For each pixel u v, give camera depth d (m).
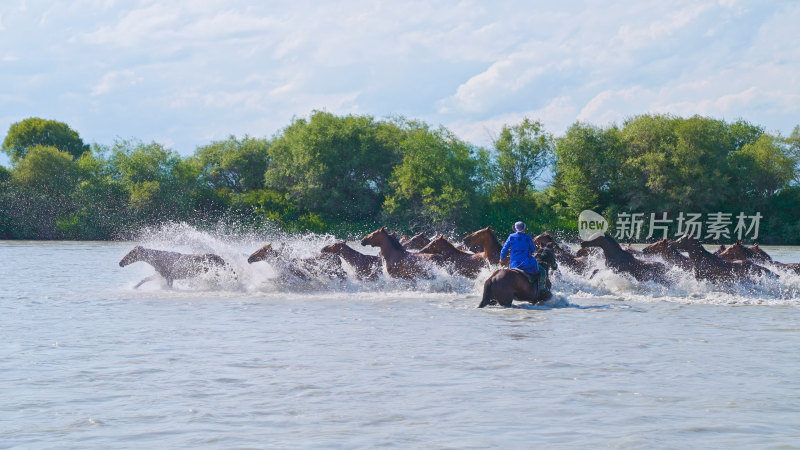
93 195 62.25
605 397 7.64
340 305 15.73
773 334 11.86
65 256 34.22
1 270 25.08
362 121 71.56
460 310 15.01
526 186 75.38
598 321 13.38
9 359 9.52
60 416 6.92
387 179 69.06
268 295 17.62
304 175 68.06
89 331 11.86
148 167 64.31
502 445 6.05
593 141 67.31
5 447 6.03
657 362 9.44
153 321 13.07
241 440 6.20
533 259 16.00
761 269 18.27
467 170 68.06
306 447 6.00
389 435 6.33
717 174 63.22
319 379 8.41
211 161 76.19
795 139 66.19
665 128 65.75
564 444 6.08
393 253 19.17
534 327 12.55
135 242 53.91
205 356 9.73
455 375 8.63
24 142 87.38
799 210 65.81
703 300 16.94
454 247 19.62
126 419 6.82
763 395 7.72
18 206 60.25
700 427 6.56
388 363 9.30
